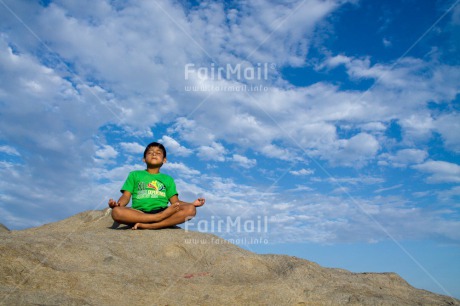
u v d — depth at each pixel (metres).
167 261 4.41
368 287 4.25
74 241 4.33
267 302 3.62
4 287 3.19
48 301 3.10
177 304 3.45
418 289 4.64
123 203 5.68
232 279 4.14
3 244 3.74
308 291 3.84
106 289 3.48
